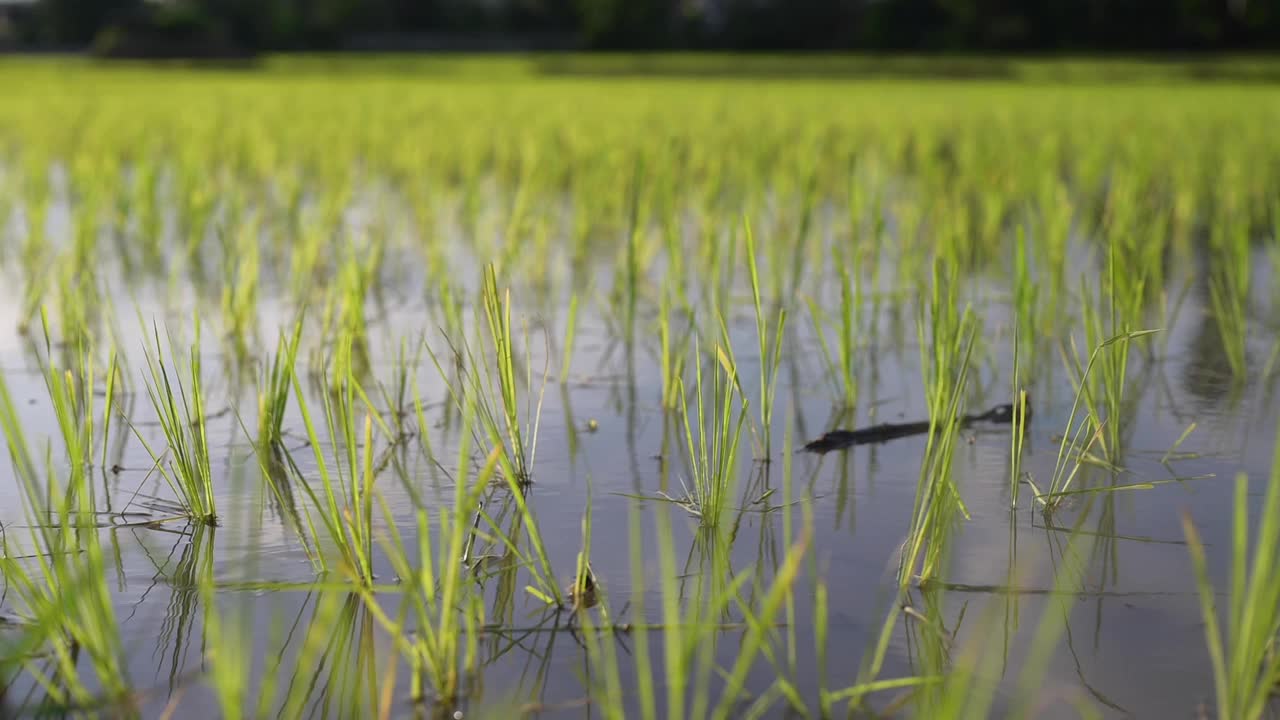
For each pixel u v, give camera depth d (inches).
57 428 172.4
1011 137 610.5
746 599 115.1
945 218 258.2
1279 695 96.2
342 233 349.1
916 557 125.1
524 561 124.4
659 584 119.0
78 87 1293.1
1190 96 1066.7
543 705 96.7
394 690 99.3
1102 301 213.6
